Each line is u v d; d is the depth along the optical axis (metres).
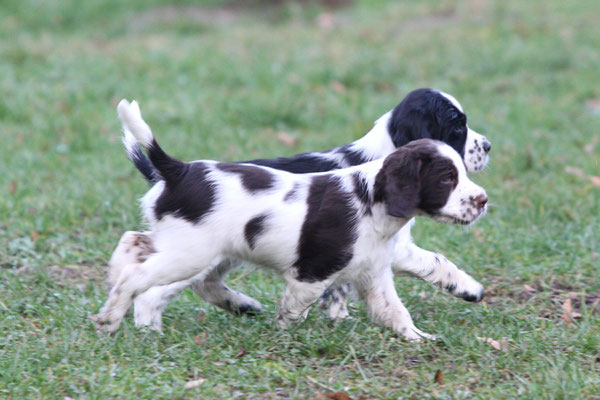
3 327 8.98
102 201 13.56
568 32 26.75
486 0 32.25
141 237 8.91
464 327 9.10
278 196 8.44
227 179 8.52
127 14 31.28
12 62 23.36
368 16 30.73
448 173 8.14
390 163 8.13
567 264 11.13
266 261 8.67
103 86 20.92
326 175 8.58
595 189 14.19
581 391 7.52
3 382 7.62
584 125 18.44
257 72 22.36
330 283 8.61
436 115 9.92
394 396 7.55
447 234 12.23
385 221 8.41
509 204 13.62
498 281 10.86
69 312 9.36
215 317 9.50
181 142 17.05
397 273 9.48
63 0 31.53
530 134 17.61
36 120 18.44
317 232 8.34
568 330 9.06
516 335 8.88
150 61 23.39
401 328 8.91
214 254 8.55
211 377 7.88
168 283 8.69
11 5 30.98
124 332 8.62
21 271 11.09
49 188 14.35
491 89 21.41
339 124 18.80
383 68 22.91
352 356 8.43
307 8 31.83
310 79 21.94
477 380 7.88
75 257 11.68
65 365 7.90
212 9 32.44
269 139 17.45
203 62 23.36
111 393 7.46
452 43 25.77
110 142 17.33
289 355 8.45
